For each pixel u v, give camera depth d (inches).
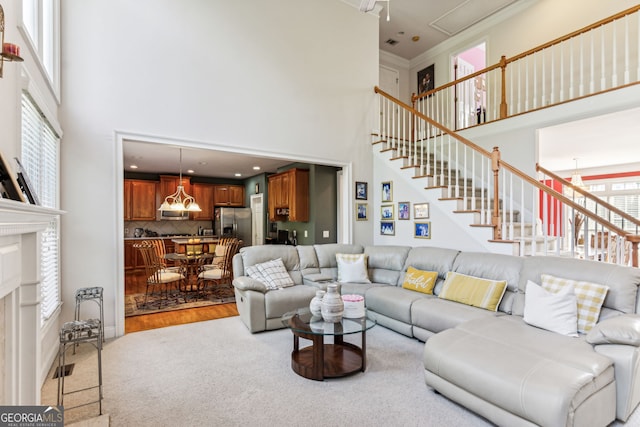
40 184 102.7
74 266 131.0
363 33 220.8
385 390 93.9
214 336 137.4
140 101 145.7
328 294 108.7
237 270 160.1
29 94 86.1
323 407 85.4
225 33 168.1
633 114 154.6
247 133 173.9
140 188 324.5
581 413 65.8
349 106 213.5
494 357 79.4
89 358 115.4
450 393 85.1
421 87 305.3
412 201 193.8
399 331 137.5
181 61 155.9
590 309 94.7
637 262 122.3
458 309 119.1
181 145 155.2
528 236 162.7
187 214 347.6
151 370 106.5
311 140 197.0
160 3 151.3
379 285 164.4
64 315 128.4
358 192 216.7
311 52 197.8
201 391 93.5
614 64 154.4
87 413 82.3
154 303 191.9
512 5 228.4
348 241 212.2
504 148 201.2
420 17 244.1
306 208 256.7
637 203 299.0
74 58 132.6
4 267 50.9
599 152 252.4
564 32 203.5
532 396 67.1
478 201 184.7
